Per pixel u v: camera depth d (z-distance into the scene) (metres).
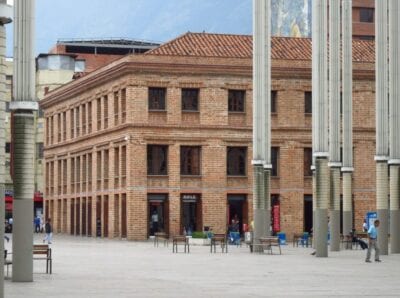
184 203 83.75
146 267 44.28
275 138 85.25
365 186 87.31
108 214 88.81
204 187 83.62
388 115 62.31
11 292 30.70
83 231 96.62
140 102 82.50
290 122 85.50
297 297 29.53
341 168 65.31
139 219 82.31
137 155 82.44
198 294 30.44
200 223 83.38
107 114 89.12
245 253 58.59
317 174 53.53
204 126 83.69
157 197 83.06
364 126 87.38
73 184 100.00
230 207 84.56
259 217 58.34
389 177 62.72
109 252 60.12
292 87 85.50
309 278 37.44
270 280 36.38
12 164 34.38
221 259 51.38
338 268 43.66
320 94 53.47
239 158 84.94
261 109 57.66
